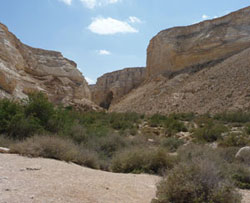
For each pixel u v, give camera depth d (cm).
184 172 487
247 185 657
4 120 1114
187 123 2753
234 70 4209
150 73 6719
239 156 921
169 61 5997
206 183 464
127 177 685
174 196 456
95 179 573
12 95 2466
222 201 436
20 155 730
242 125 2362
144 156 857
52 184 460
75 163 814
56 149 795
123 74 8844
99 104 9350
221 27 5544
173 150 1381
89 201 402
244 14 5344
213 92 3988
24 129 1112
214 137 1734
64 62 4347
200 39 5656
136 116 3459
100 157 1021
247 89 3491
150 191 549
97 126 1653
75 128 1311
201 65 5238
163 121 2761
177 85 5044
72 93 4038
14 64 3012
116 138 1319
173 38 6244
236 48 4984
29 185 433
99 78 10200
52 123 1276
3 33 3048
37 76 3753
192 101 4116
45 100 1359
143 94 5759
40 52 4231
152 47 6994
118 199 446
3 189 393
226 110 3300
